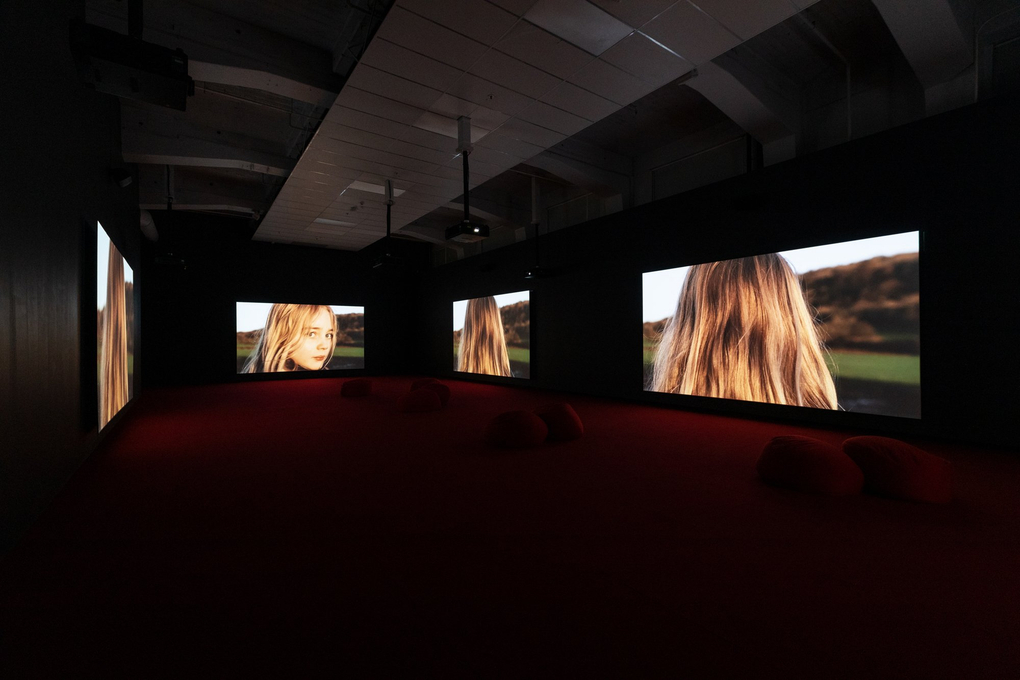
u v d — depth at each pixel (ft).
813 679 4.44
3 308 6.93
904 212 15.62
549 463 12.67
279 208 29.63
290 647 4.94
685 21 12.60
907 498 9.49
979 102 14.17
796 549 7.33
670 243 23.58
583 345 28.68
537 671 4.56
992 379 13.82
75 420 11.50
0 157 6.83
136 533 8.03
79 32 8.79
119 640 5.07
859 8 15.92
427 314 46.37
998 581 6.32
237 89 19.42
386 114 17.42
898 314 15.67
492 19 12.47
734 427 17.88
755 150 22.40
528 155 21.13
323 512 9.03
